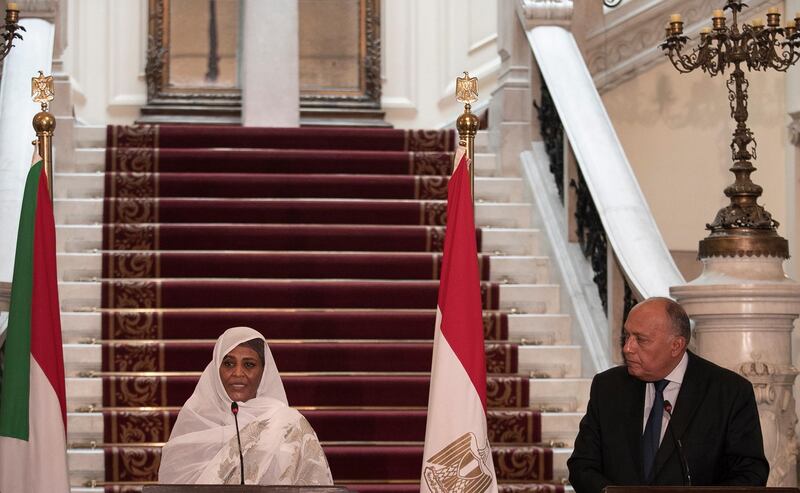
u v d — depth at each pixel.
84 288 7.83
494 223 8.99
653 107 9.12
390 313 7.75
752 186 5.99
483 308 8.17
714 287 5.69
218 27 12.27
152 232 8.39
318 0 12.45
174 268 8.13
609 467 4.66
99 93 12.20
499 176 9.48
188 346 7.40
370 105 12.42
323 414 6.95
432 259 8.27
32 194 4.92
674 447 4.57
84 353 7.36
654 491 3.74
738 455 4.58
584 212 8.14
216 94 12.21
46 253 4.88
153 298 7.86
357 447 6.78
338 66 12.43
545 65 8.72
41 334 4.79
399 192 9.12
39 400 4.74
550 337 7.96
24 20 8.96
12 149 7.50
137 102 12.19
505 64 9.78
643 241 7.05
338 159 9.39
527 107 9.47
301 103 12.33
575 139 7.95
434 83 12.57
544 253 8.59
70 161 9.17
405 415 6.99
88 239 8.39
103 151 9.26
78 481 6.66
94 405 7.14
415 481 6.74
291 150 9.41
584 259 8.15
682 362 4.71
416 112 12.57
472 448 4.73
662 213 9.04
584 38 9.24
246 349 4.88
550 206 8.69
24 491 4.72
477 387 4.78
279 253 8.18
